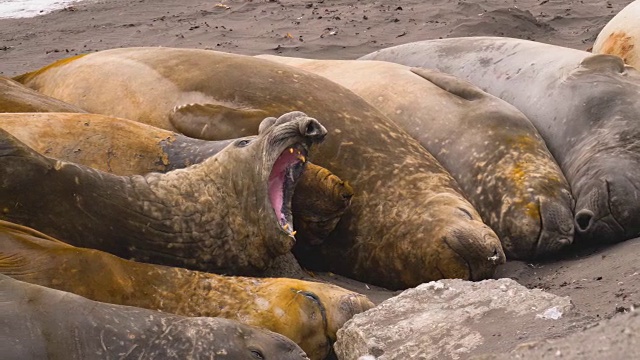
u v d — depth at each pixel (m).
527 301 10.16
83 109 16.00
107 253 10.28
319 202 13.30
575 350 7.81
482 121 16.25
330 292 10.85
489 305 10.30
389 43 26.70
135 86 15.82
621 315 8.31
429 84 17.48
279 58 19.56
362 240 14.05
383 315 10.59
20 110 14.46
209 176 12.26
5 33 31.72
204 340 8.96
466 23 27.47
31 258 9.78
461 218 13.62
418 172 14.75
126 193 11.56
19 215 10.80
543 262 14.57
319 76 16.33
